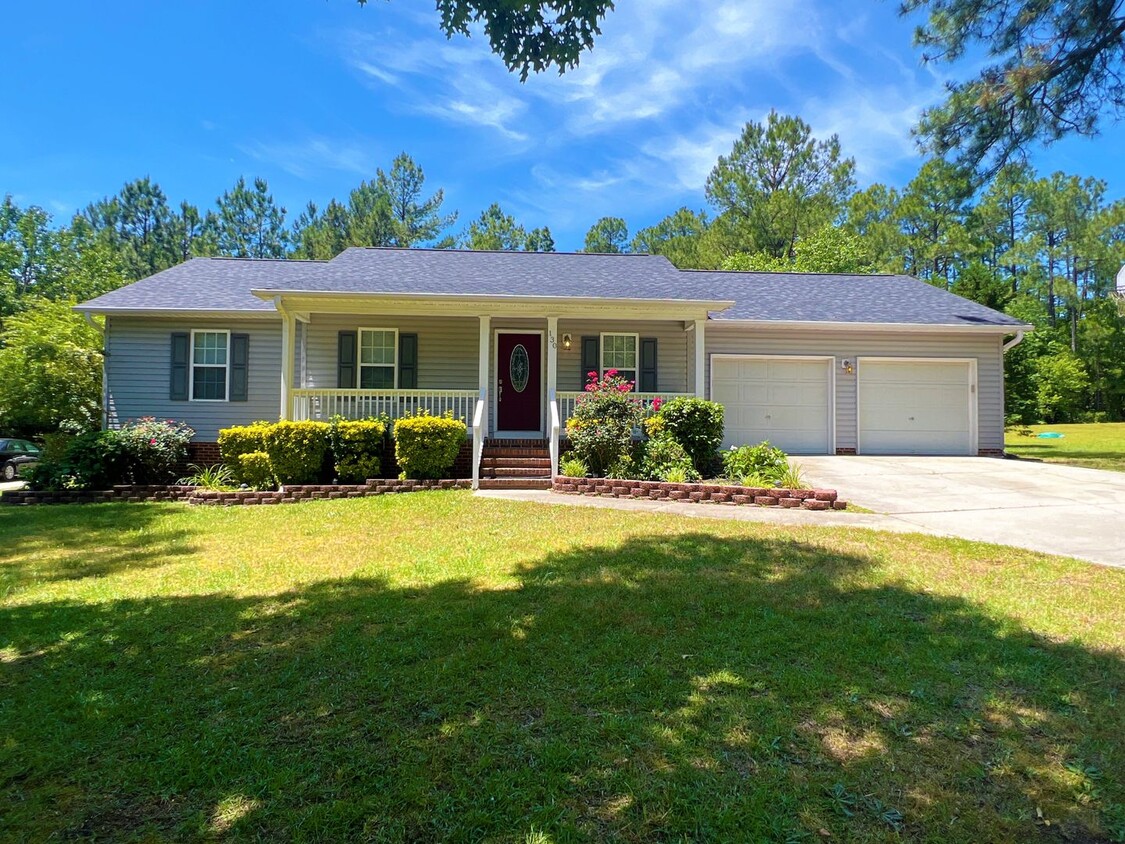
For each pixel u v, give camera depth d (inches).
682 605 163.9
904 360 535.5
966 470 432.8
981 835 80.5
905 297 593.3
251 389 509.7
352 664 132.6
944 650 134.1
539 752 98.7
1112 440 804.6
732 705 111.9
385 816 84.7
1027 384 665.6
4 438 719.1
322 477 417.4
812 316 530.0
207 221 1470.2
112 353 499.8
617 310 438.6
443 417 438.9
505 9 175.2
